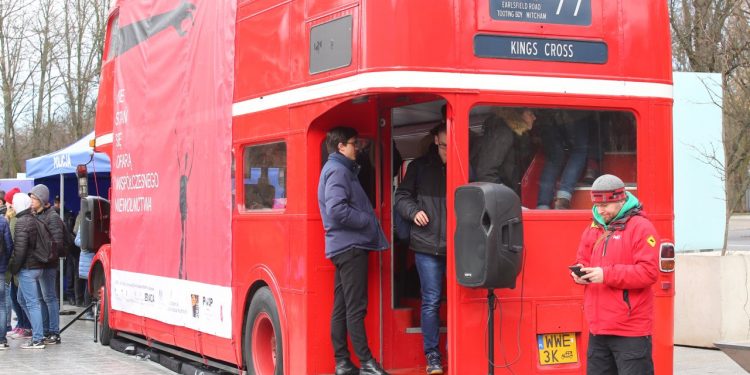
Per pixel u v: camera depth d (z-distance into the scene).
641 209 6.54
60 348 13.26
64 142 42.75
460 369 7.06
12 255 13.09
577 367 7.45
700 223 13.62
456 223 6.97
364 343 7.68
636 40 7.75
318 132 7.97
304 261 7.96
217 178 9.52
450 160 7.13
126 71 12.34
